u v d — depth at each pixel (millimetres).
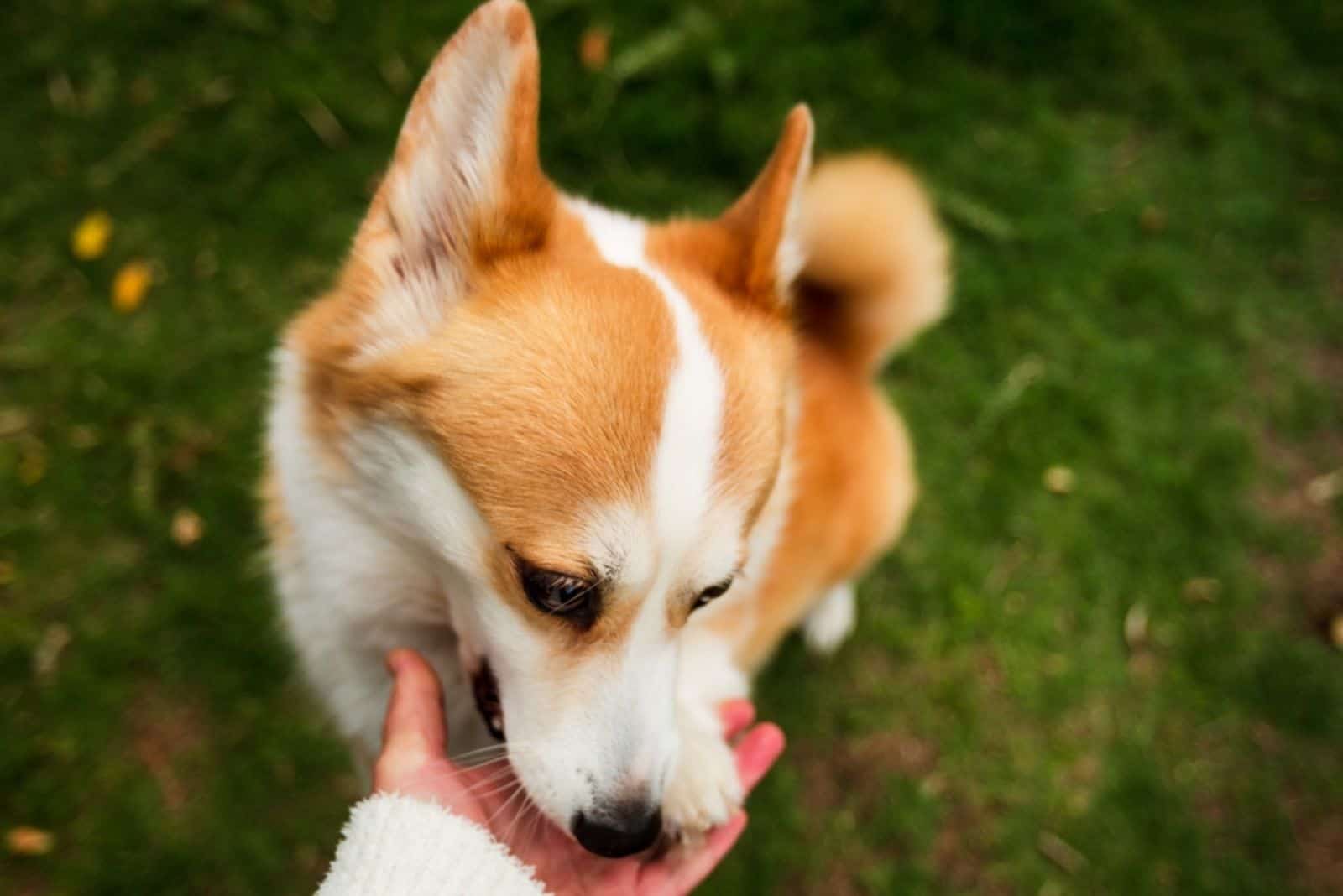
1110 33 905
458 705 482
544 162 798
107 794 610
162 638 646
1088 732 699
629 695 384
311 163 779
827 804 669
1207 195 871
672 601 384
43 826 597
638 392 366
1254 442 792
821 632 692
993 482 750
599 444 362
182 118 776
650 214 800
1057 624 723
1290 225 867
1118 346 806
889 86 856
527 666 387
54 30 785
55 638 636
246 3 807
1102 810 676
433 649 465
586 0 826
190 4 800
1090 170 867
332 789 633
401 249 383
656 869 441
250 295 741
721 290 425
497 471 365
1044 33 898
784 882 647
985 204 834
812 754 680
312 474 411
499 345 375
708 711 463
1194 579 742
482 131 376
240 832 615
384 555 419
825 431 536
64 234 735
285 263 754
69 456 674
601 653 385
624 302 381
